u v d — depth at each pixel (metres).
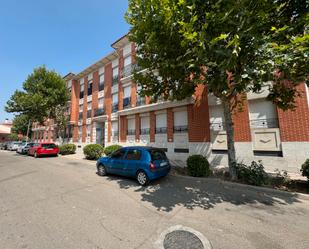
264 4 4.32
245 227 3.60
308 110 7.94
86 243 3.06
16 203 4.95
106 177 8.20
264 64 4.62
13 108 20.58
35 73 20.86
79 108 23.88
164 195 5.63
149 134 14.66
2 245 3.00
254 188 6.04
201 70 5.64
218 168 9.57
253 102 9.72
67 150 19.30
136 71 7.72
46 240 3.15
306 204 4.79
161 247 2.94
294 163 8.16
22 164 12.43
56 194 5.75
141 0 5.35
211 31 4.83
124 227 3.61
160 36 5.48
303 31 4.60
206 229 3.52
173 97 7.78
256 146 9.40
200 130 11.54
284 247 2.94
